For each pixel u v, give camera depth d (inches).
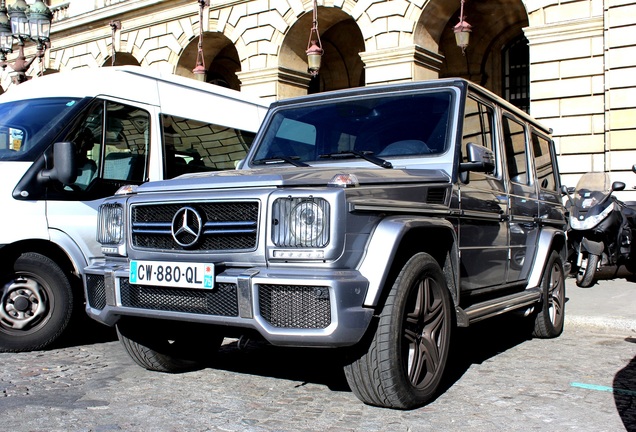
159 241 162.4
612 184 384.8
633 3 487.5
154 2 797.9
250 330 156.2
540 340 258.8
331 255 139.4
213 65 933.8
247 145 318.7
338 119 209.0
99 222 179.5
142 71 272.2
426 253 163.6
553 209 274.2
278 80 689.0
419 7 588.1
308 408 160.1
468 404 165.6
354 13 626.2
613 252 383.6
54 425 146.4
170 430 143.9
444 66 757.3
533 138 265.3
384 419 151.6
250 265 147.6
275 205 145.0
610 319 289.6
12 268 226.4
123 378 189.0
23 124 244.2
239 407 161.0
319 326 138.7
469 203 188.2
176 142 277.6
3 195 225.5
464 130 192.1
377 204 149.4
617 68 493.7
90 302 176.2
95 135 248.1
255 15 703.7
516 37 726.5
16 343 225.5
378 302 147.2
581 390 181.3
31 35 532.1
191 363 197.8
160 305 157.8
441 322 167.2
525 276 245.0
